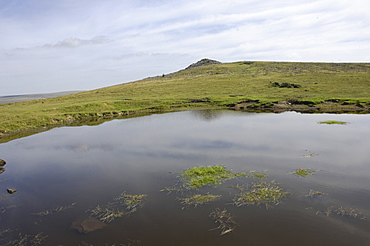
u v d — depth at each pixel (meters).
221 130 36.69
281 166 21.25
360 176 18.94
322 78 103.56
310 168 20.70
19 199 17.44
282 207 14.60
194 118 50.47
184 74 162.62
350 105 59.97
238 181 18.30
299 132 33.97
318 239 11.79
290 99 69.12
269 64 161.88
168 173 20.56
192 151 26.42
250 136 32.19
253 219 13.49
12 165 25.23
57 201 16.81
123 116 60.38
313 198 15.59
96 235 12.71
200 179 18.62
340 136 31.20
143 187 18.16
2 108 71.50
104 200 16.53
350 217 13.49
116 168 22.59
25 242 12.52
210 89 98.19
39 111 61.12
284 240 11.78
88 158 26.20
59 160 26.12
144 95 92.25
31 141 36.12
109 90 112.69
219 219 13.54
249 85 100.75
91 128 44.75
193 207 14.96
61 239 12.59
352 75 105.25
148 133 37.09
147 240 12.15
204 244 11.71
